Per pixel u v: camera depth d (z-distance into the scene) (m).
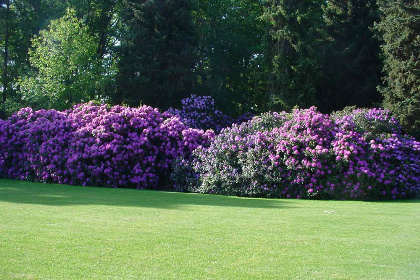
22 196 9.21
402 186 11.72
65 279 3.43
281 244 4.73
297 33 21.97
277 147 11.94
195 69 25.20
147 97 23.75
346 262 4.04
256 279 3.51
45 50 25.05
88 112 15.63
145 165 14.56
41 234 4.96
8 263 3.81
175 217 6.49
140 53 24.02
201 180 13.19
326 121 12.22
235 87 29.00
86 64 25.48
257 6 30.64
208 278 3.51
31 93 25.08
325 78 23.77
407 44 18.23
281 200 10.45
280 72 22.45
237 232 5.34
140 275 3.56
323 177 11.66
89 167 14.02
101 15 30.34
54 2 30.53
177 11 23.89
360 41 23.34
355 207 8.65
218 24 28.86
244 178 12.14
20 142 15.82
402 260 4.12
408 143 13.00
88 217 6.27
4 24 28.86
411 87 18.23
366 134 12.08
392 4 19.20
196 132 14.70
